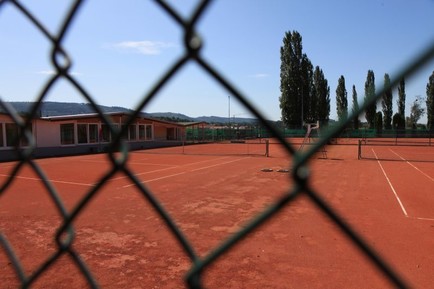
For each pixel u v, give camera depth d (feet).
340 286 15.37
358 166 62.23
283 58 168.25
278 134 3.34
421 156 84.69
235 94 3.41
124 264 17.95
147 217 26.63
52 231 23.36
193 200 32.94
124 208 29.40
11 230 23.63
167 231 23.24
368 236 22.29
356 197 34.53
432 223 25.13
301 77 169.68
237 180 45.27
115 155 4.63
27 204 31.17
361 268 17.17
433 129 160.76
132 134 124.36
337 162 69.21
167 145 135.13
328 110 199.52
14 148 5.97
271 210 3.42
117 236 22.24
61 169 57.67
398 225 24.66
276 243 20.70
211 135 185.37
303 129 159.43
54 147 95.66
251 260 18.25
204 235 22.50
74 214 5.30
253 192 36.88
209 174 51.16
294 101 167.84
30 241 21.44
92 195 4.99
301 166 3.29
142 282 15.99
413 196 34.99
